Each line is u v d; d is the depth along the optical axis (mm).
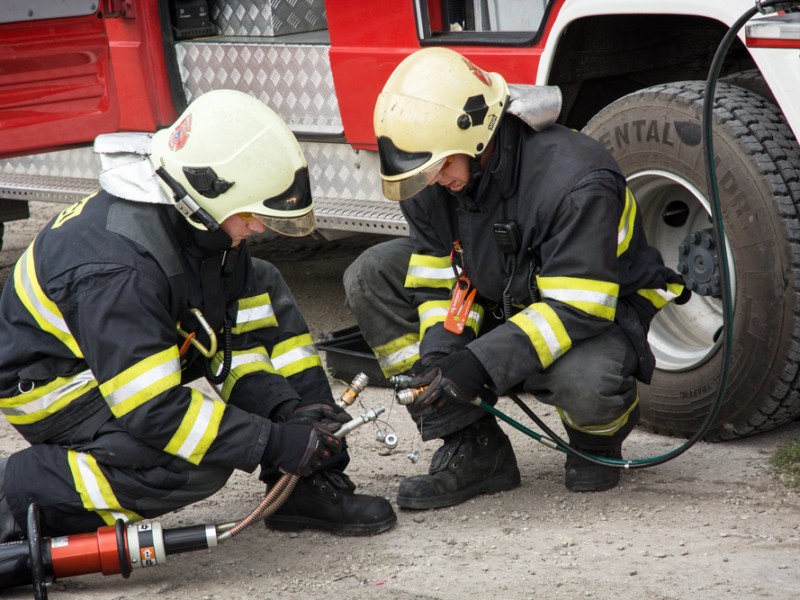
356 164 7375
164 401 4164
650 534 4574
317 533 4879
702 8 5371
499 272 4855
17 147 7191
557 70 6227
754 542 4406
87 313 4102
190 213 4148
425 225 5090
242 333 4832
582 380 4719
